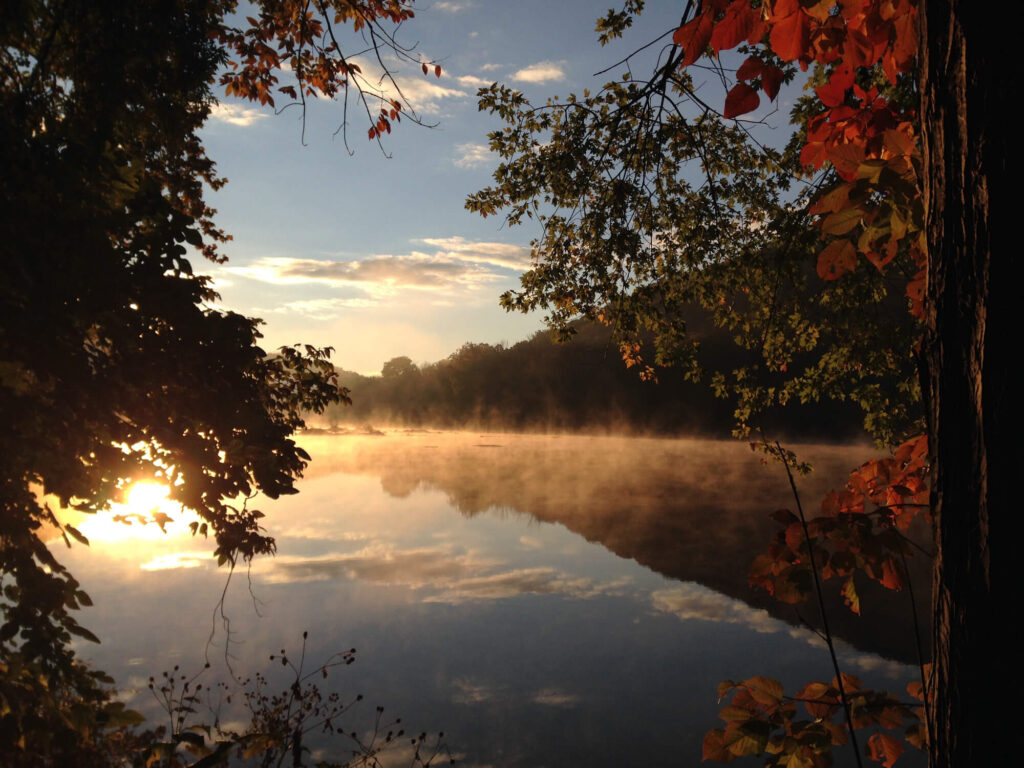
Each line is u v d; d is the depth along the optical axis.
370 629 13.29
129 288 4.07
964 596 1.13
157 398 4.46
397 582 17.30
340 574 18.16
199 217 7.35
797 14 1.42
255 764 5.94
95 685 4.20
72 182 3.88
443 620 14.04
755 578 1.98
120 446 4.28
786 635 12.71
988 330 1.10
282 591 16.28
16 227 3.66
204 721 8.16
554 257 8.41
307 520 27.98
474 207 8.12
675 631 13.24
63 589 4.00
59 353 4.00
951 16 1.15
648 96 5.85
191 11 5.68
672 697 9.99
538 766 7.75
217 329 4.53
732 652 11.97
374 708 9.42
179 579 17.14
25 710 3.73
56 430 3.98
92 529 23.69
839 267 1.73
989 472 1.09
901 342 7.08
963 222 1.14
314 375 6.24
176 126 5.98
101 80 4.92
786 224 7.28
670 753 8.19
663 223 8.16
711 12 1.43
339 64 6.12
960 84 1.14
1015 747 1.07
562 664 11.40
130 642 12.02
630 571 18.55
